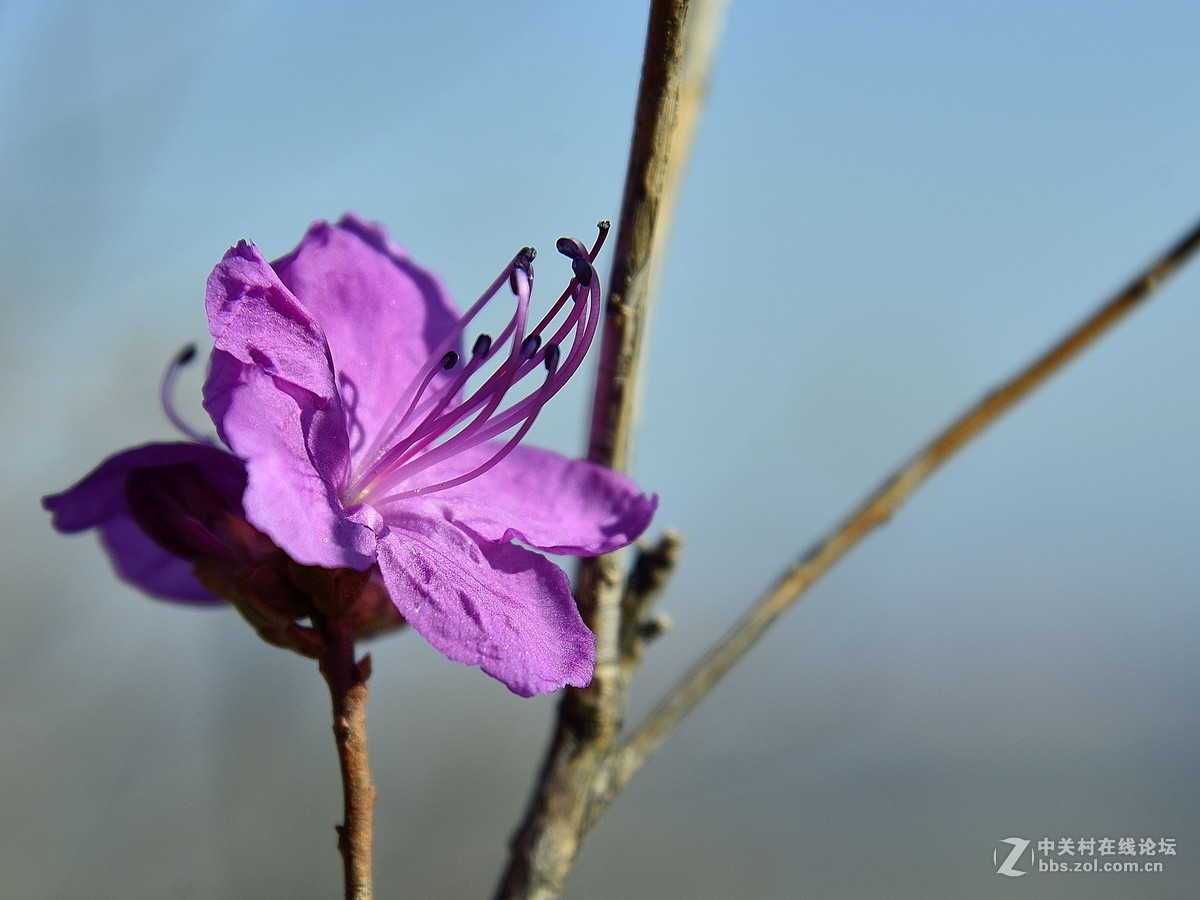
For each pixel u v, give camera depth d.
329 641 0.15
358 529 0.15
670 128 0.15
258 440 0.15
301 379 0.15
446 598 0.15
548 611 0.15
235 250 0.15
